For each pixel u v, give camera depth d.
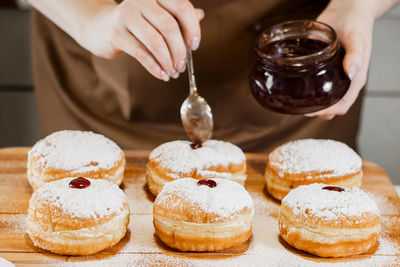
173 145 0.83
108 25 0.81
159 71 0.79
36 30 0.99
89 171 0.80
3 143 1.31
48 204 0.72
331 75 0.75
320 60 0.75
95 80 0.99
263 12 0.92
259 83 0.77
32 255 0.72
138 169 0.87
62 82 1.00
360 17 0.83
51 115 1.03
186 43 0.79
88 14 0.85
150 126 0.99
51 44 1.00
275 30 0.78
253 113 0.97
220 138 0.98
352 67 0.76
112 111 1.00
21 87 1.26
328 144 0.84
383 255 0.73
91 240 0.72
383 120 1.29
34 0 0.89
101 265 0.71
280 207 0.76
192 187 0.75
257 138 0.97
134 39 0.79
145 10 0.78
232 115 0.97
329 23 0.85
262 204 0.81
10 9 1.18
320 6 0.94
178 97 0.96
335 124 0.99
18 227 0.76
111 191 0.75
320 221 0.72
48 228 0.72
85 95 1.00
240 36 0.92
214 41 0.92
